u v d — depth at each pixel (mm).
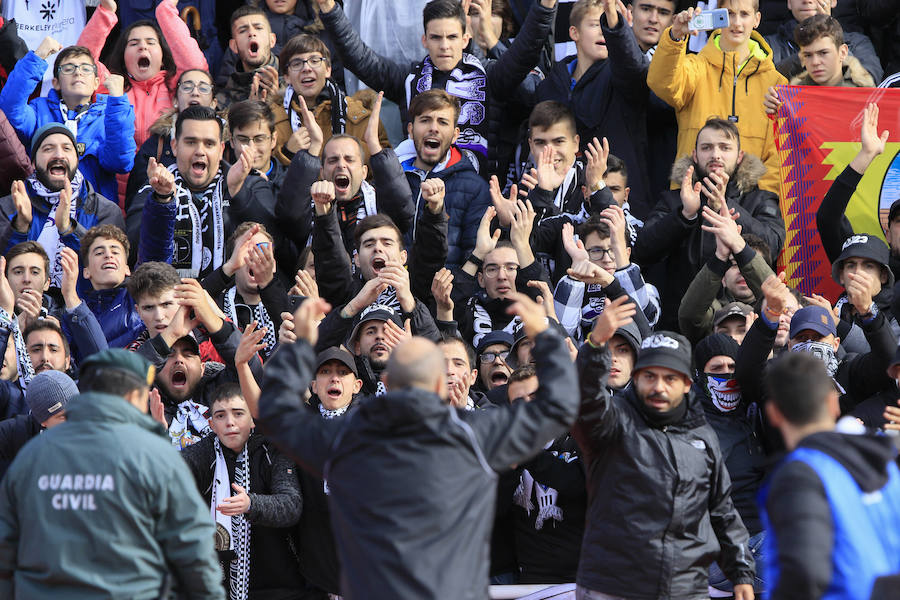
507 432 14977
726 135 29578
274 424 15266
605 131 32875
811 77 31953
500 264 27469
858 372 23750
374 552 14164
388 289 26938
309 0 38312
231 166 29125
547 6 32312
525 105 34281
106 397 16062
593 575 18312
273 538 22062
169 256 28219
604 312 17578
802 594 13078
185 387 24188
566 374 15531
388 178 29156
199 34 38812
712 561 18797
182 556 15672
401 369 15125
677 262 29266
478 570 14398
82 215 30922
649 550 18078
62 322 26672
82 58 33938
